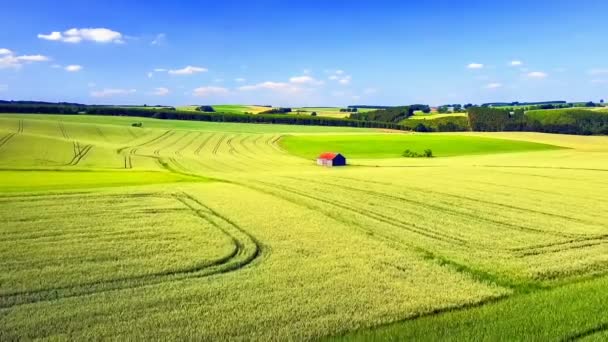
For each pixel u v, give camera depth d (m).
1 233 22.92
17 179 44.41
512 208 32.03
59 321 13.13
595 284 16.34
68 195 33.69
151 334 12.40
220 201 33.31
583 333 12.48
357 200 34.91
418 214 29.72
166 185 41.53
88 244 21.20
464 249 21.53
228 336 12.36
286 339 12.27
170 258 19.23
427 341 12.02
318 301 14.90
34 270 17.53
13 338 12.10
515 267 18.88
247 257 19.67
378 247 21.58
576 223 27.30
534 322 13.08
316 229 25.09
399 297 15.36
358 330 12.88
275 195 36.84
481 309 14.20
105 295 15.19
